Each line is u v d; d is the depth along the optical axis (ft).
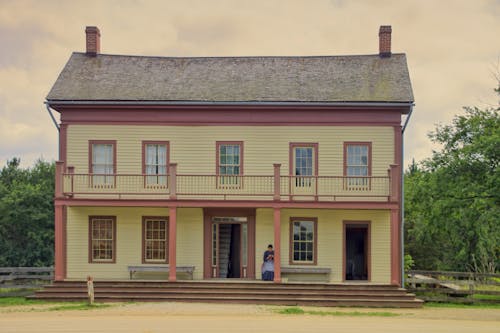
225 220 80.18
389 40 87.25
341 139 79.00
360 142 78.84
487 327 55.62
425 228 108.06
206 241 79.87
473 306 74.90
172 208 75.77
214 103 78.69
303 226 79.71
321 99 78.43
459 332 52.44
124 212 80.38
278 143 79.41
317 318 59.98
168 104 79.10
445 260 131.64
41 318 58.65
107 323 55.01
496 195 80.48
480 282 79.87
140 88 82.07
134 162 79.97
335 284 73.77
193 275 79.71
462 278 108.58
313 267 78.79
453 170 83.97
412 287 83.35
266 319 58.54
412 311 67.72
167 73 85.76
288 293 72.02
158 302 71.77
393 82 81.41
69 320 57.06
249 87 81.87
